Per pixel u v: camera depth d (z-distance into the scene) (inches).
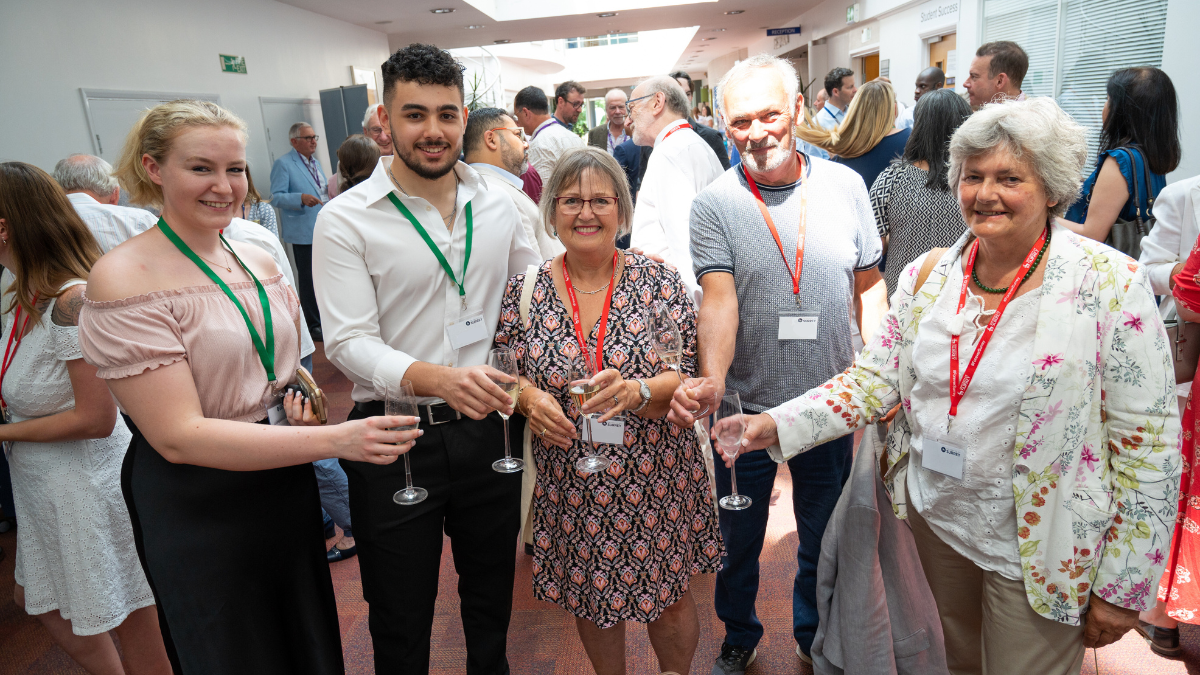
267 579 61.7
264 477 60.4
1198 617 76.7
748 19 493.7
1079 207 109.9
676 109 129.2
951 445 54.4
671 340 64.8
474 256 71.3
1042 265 50.3
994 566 54.0
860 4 380.2
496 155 120.7
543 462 69.2
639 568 66.2
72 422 68.9
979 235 49.9
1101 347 48.1
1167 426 47.2
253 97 275.1
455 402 63.1
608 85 1090.1
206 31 245.0
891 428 63.0
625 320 68.5
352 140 202.7
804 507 80.9
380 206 68.2
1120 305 47.2
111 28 199.6
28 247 67.4
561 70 943.7
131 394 54.4
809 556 81.9
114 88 200.2
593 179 64.8
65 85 183.5
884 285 85.0
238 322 59.7
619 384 62.6
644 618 66.1
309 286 254.8
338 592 107.3
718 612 84.5
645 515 66.2
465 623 77.5
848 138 129.6
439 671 88.8
